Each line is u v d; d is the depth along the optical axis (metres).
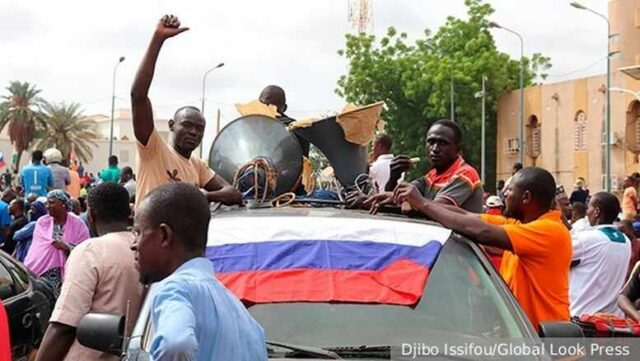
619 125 41.69
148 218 2.97
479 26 53.12
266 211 5.10
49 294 8.23
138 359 3.66
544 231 4.90
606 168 36.31
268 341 4.00
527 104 48.91
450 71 50.91
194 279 2.82
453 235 4.77
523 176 5.23
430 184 6.11
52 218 9.56
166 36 5.40
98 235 5.29
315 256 4.39
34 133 73.44
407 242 4.53
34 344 7.69
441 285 4.38
